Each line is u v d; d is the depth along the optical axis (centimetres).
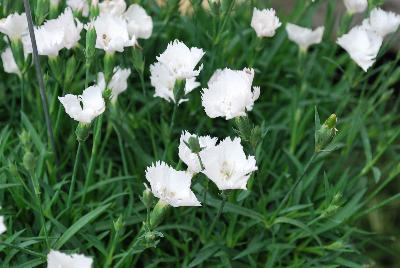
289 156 82
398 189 91
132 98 84
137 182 79
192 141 63
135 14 77
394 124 97
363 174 83
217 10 77
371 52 78
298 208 75
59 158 80
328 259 77
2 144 75
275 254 75
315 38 83
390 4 100
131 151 83
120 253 74
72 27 72
